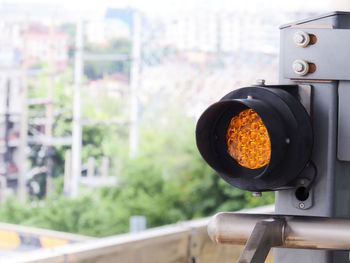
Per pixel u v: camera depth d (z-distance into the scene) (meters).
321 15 1.48
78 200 14.71
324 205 1.48
